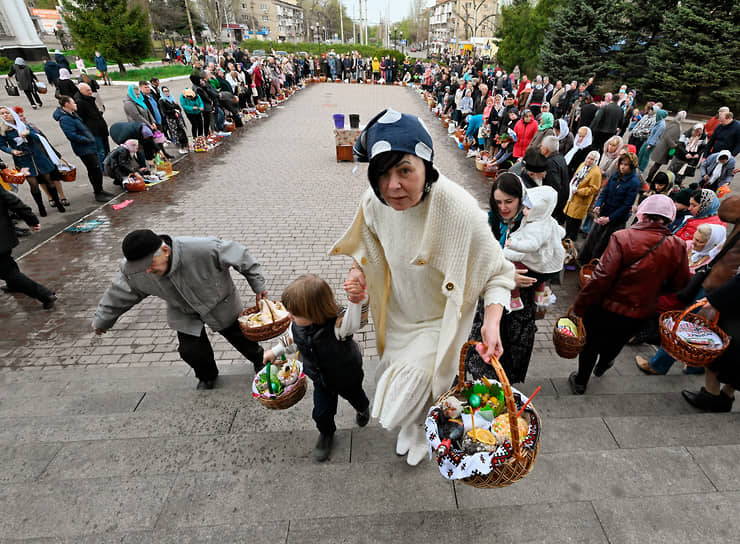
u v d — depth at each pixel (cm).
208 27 5841
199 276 285
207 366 335
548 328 496
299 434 262
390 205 147
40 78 2164
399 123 132
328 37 8462
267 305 329
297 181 985
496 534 176
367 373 392
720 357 273
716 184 784
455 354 192
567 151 871
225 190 917
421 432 220
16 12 2556
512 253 271
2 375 400
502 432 171
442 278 181
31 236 689
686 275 285
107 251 650
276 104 1973
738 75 1647
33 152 707
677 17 1725
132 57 2620
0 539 185
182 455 247
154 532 182
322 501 200
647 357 421
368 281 198
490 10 6969
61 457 247
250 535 180
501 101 1139
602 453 222
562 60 2191
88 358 446
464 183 994
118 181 890
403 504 196
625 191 530
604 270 285
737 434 258
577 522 179
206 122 1272
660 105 1012
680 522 179
